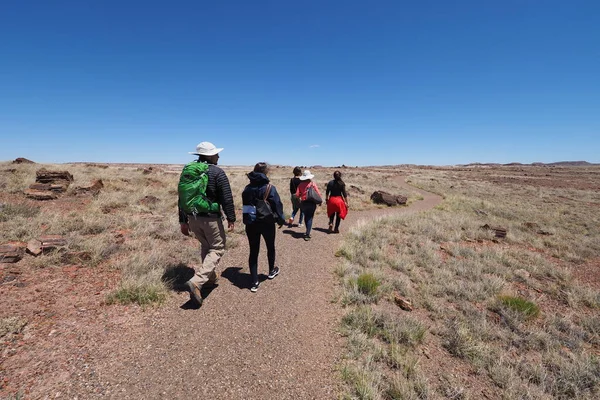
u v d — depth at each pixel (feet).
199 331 11.34
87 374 8.50
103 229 21.56
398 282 17.79
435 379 10.30
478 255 25.86
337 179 28.91
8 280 13.04
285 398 8.38
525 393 10.08
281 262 19.83
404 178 156.87
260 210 14.52
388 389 9.18
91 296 12.89
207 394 8.25
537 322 15.88
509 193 105.91
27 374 8.17
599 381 10.85
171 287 14.51
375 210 50.60
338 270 18.51
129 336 10.62
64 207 26.86
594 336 14.98
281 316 12.94
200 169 12.89
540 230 41.39
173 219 25.81
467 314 15.38
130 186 42.52
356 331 11.93
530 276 23.24
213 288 15.21
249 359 9.95
